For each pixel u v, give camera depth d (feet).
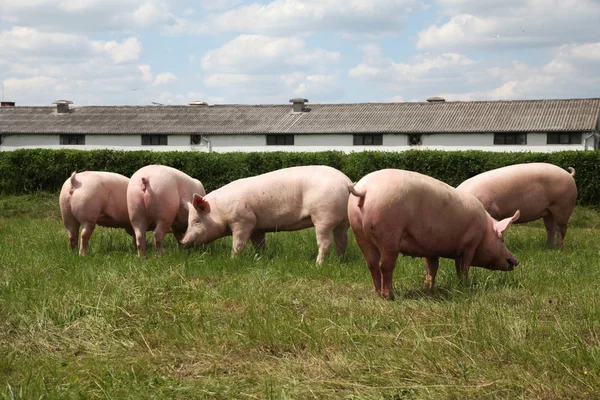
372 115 156.76
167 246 40.50
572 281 28.25
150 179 36.35
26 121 172.76
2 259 32.78
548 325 21.25
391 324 22.29
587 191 72.33
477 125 143.74
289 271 31.22
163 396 16.48
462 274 27.81
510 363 18.35
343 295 26.84
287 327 21.43
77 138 164.35
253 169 83.25
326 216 33.76
